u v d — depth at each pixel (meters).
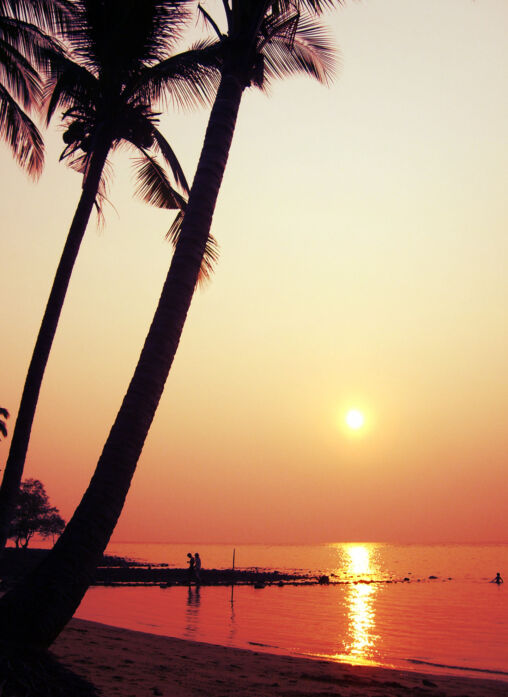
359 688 10.07
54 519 81.00
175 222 16.30
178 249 7.80
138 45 12.65
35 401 12.34
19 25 13.96
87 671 8.91
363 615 29.17
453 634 22.36
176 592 40.06
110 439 7.01
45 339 12.50
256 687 9.22
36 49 14.16
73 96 13.84
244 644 17.50
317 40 12.69
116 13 12.30
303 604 34.69
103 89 12.97
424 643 19.83
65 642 11.89
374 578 73.50
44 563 6.56
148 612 26.31
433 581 68.44
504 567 113.50
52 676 5.68
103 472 6.85
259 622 24.03
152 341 7.34
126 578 52.44
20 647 5.82
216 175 8.16
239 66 8.71
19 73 14.71
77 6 12.96
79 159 14.90
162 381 7.29
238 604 32.34
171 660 11.23
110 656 10.74
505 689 11.23
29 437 12.26
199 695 8.08
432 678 12.20
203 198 7.99
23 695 5.26
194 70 13.48
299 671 11.53
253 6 8.84
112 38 12.44
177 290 7.55
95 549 6.62
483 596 44.47
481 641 20.47
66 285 12.84
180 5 12.20
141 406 7.09
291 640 19.14
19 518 77.38
